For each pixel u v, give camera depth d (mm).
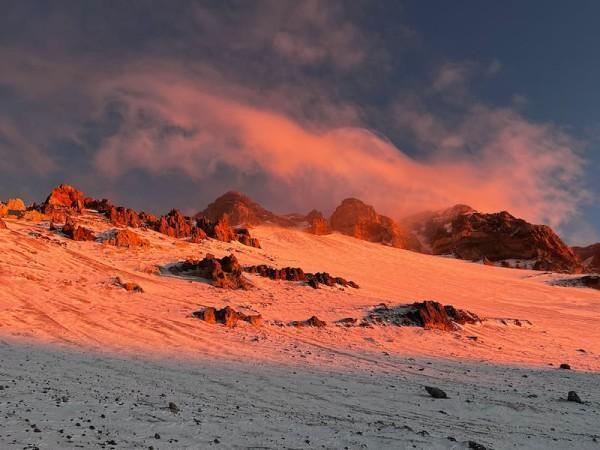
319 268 72438
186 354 26234
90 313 33656
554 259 125688
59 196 70250
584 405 19297
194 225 76000
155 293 41969
